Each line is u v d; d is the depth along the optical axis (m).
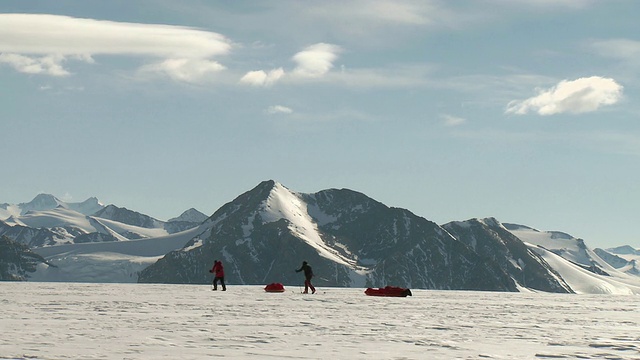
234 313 41.78
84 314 38.16
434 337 29.19
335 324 35.12
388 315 43.66
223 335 28.09
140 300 54.34
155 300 54.81
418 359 21.92
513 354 23.77
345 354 22.89
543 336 30.86
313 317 39.97
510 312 51.28
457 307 57.41
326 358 21.75
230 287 108.56
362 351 23.77
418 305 59.25
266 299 62.62
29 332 27.75
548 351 24.81
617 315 50.34
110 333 27.91
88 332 28.19
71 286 92.38
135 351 22.42
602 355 23.89
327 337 28.28
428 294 104.88
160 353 22.06
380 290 84.00
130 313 39.62
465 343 26.98
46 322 32.62
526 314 49.06
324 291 103.19
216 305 50.00
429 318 41.66
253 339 26.88
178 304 49.97
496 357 22.84
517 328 35.38
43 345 23.48
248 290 89.88
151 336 27.05
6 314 37.19
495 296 100.06
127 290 78.19
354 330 31.83
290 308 48.72
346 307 52.28
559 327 36.84
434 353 23.56
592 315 49.78
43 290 74.25
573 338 30.06
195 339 26.42
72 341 24.86
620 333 33.38
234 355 22.02
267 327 32.31
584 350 25.33
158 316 37.75
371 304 58.59
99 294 65.00
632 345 27.28
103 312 40.03
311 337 28.16
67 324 31.72
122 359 20.45
